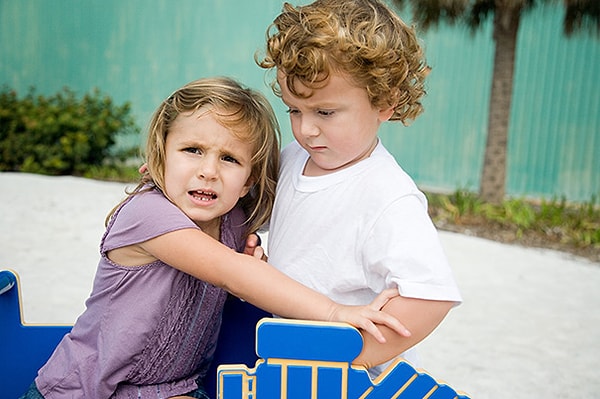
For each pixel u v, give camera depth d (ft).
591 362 10.15
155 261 4.85
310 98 4.45
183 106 4.82
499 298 12.92
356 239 4.66
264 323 4.12
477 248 16.55
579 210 20.95
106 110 24.97
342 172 4.78
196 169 4.75
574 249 17.48
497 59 20.75
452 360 9.99
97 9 27.27
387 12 4.83
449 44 24.61
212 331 5.24
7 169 23.93
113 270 4.92
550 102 24.09
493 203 21.15
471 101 24.77
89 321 5.08
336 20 4.42
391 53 4.50
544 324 11.68
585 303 12.94
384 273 4.42
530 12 20.72
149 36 27.30
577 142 24.07
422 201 4.63
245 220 5.44
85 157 24.12
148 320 4.86
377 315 4.19
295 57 4.33
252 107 4.96
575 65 23.75
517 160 24.61
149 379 5.02
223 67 27.14
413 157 25.67
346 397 4.18
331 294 4.81
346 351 4.14
